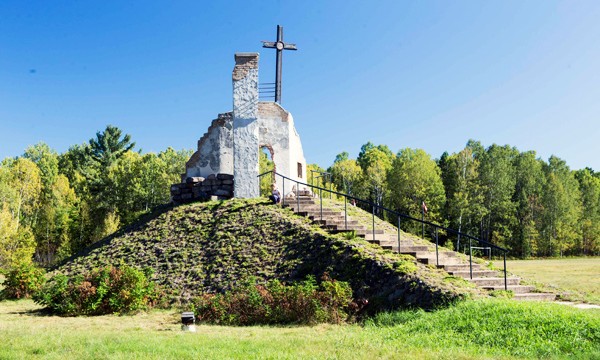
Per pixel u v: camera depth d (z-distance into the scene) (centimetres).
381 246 1545
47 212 4788
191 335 991
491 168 5406
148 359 741
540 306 972
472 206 5100
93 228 4928
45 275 1891
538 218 5412
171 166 5431
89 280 1440
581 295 1333
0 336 943
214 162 2500
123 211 5281
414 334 921
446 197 5797
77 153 6738
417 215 5144
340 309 1222
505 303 1003
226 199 2222
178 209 2164
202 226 1939
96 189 5669
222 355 766
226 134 2484
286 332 1038
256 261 1592
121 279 1409
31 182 5094
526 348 758
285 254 1596
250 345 855
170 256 1755
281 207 2014
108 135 6425
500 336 829
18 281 1652
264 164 5588
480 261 1594
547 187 5472
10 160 6644
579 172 7256
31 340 900
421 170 5334
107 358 750
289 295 1211
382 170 5969
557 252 5328
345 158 9131
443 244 5219
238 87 2297
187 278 1586
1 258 3500
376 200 5897
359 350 797
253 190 2238
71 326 1149
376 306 1221
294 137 2623
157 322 1227
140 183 5284
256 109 2289
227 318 1213
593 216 5638
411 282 1233
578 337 781
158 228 2016
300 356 755
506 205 5244
